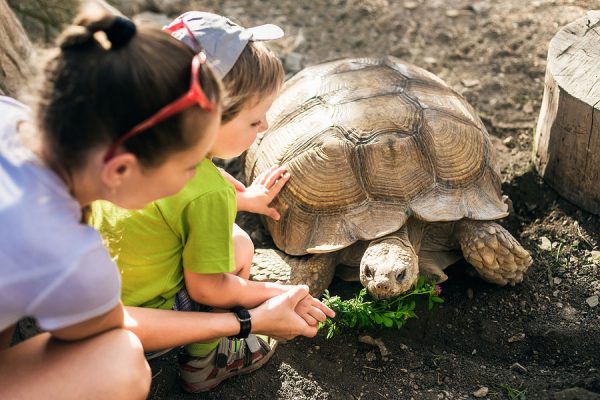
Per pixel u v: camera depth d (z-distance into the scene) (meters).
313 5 4.33
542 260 2.69
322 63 3.03
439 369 2.29
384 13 4.24
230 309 2.03
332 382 2.21
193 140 1.38
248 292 2.02
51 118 1.31
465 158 2.54
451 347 2.44
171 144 1.36
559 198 2.91
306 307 2.09
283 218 2.54
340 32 4.10
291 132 2.63
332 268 2.52
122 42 1.32
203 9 4.24
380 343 2.36
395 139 2.47
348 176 2.46
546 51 3.76
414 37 4.02
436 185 2.47
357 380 2.23
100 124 1.30
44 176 1.38
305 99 2.72
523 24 3.99
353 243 2.40
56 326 1.46
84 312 1.47
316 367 2.26
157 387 2.13
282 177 2.55
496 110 3.40
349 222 2.42
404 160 2.46
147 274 1.91
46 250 1.36
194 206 1.82
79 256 1.40
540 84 3.54
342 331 2.39
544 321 2.47
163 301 1.99
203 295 1.95
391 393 2.19
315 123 2.59
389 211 2.41
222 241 1.86
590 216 2.80
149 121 1.31
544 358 2.38
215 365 2.07
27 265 1.36
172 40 1.38
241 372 2.15
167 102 1.32
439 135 2.53
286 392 2.14
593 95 2.60
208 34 1.86
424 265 2.52
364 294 2.35
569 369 2.31
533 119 3.33
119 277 1.54
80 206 1.46
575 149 2.72
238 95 1.88
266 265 2.48
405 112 2.56
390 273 2.22
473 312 2.52
